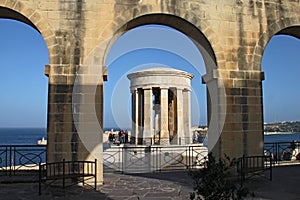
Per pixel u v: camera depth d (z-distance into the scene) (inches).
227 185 183.0
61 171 370.6
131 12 399.2
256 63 431.8
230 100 415.8
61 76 381.4
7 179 386.9
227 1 432.5
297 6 458.9
